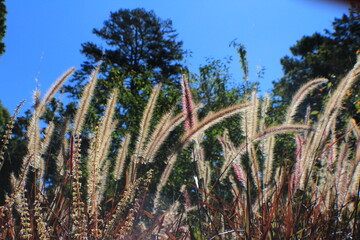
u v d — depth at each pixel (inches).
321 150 107.1
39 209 91.0
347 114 164.2
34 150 98.6
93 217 91.0
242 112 103.0
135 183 98.4
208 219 109.6
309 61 906.1
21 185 92.9
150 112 109.2
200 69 573.9
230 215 107.8
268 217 94.8
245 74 113.3
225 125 322.7
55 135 101.3
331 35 808.3
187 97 103.7
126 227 93.7
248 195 94.3
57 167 99.7
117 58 1284.4
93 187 90.9
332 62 777.6
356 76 103.7
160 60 1311.5
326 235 99.0
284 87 1011.9
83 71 1021.8
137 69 1275.8
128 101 510.6
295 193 106.0
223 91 542.9
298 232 99.5
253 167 104.0
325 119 104.2
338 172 113.3
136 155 104.7
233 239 103.7
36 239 89.9
